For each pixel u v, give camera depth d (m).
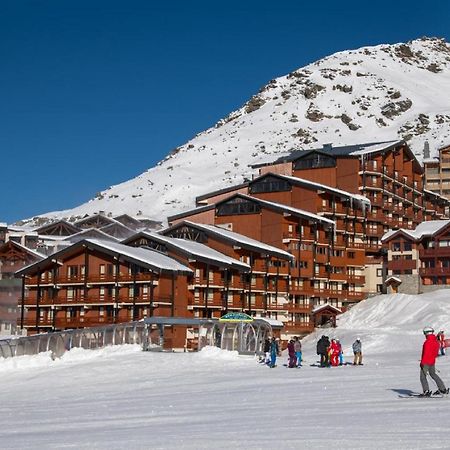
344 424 16.69
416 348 64.94
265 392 27.86
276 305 93.62
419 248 103.12
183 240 88.81
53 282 84.19
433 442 13.55
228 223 102.94
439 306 86.25
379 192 118.94
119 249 80.06
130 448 14.66
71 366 45.22
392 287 104.00
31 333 85.44
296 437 15.06
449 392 23.47
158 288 78.31
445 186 168.50
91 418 21.67
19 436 17.70
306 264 100.31
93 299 81.31
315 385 29.84
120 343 58.06
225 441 14.96
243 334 56.88
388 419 17.12
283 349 83.75
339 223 108.75
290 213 98.19
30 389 36.12
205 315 83.44
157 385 34.56
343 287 107.19
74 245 82.69
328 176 119.12
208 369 43.34
